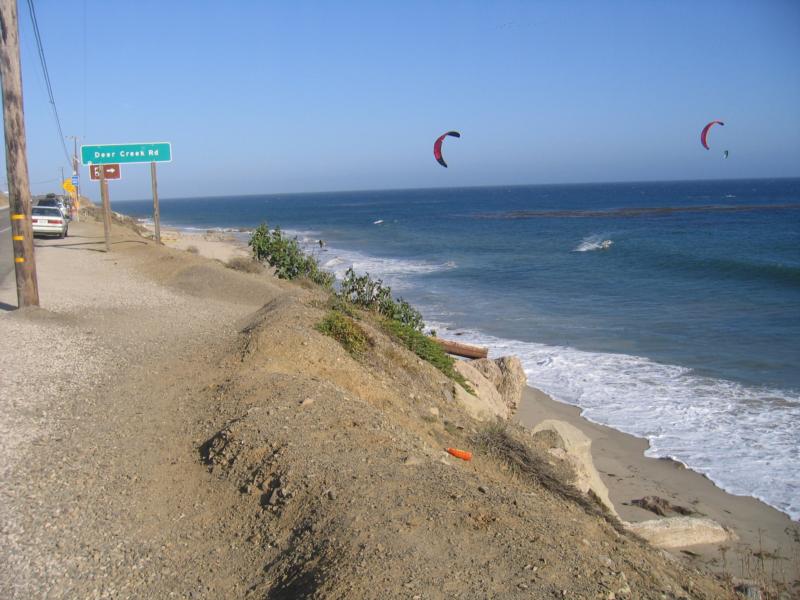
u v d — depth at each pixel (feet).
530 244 183.52
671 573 16.83
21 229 39.09
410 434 22.21
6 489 17.13
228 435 19.13
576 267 130.00
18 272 39.34
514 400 46.09
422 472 16.94
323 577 12.37
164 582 13.57
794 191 559.38
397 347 35.45
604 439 43.09
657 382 54.65
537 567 12.69
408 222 314.76
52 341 32.58
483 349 49.73
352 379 27.37
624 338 70.33
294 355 27.96
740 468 38.14
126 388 25.50
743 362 59.67
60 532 15.33
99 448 19.89
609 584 12.47
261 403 21.75
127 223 164.04
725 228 212.02
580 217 306.76
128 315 40.27
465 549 13.15
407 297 98.58
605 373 57.62
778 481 36.37
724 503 34.14
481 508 14.96
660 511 32.99
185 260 63.31
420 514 14.34
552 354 64.39
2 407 22.72
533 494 19.63
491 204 521.65
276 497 15.79
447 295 100.27
